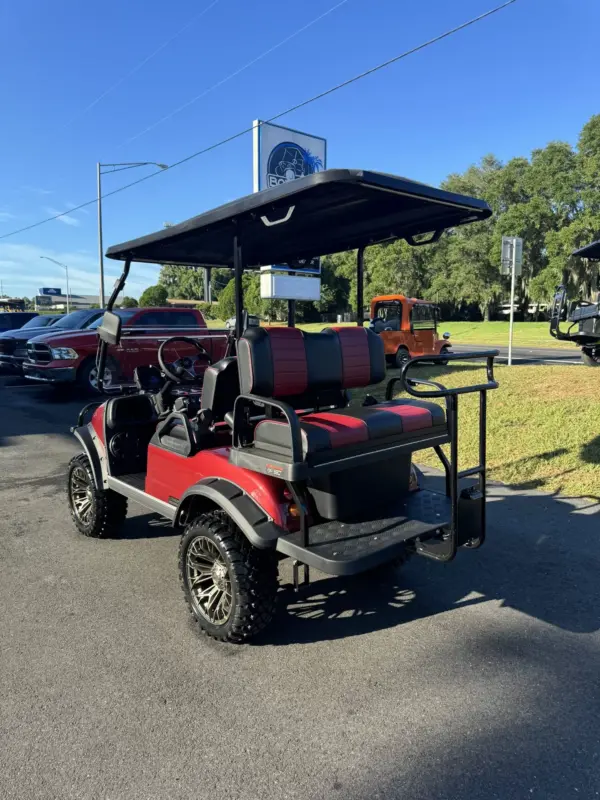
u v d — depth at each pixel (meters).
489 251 44.66
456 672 2.81
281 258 4.89
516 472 5.95
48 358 11.12
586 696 2.62
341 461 2.84
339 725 2.45
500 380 9.82
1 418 9.80
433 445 3.42
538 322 45.22
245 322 4.04
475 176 50.91
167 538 4.61
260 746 2.33
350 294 56.03
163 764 2.23
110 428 4.23
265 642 3.11
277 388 3.26
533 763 2.22
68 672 2.84
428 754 2.27
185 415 3.57
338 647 3.05
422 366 13.84
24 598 3.62
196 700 2.62
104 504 4.39
